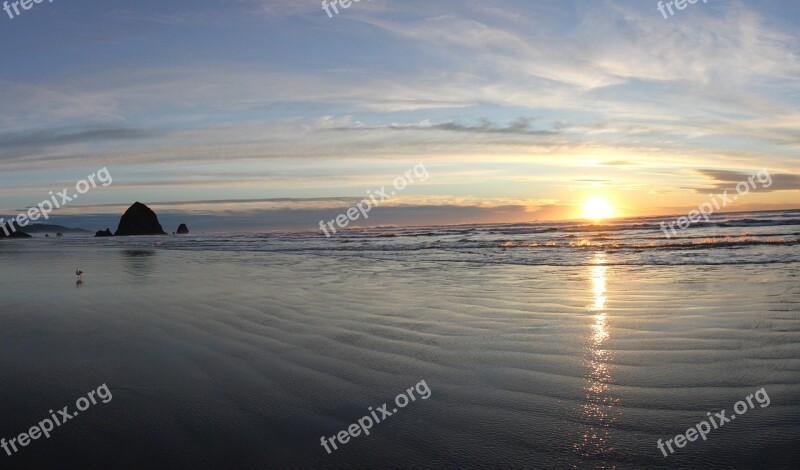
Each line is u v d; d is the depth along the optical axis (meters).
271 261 18.78
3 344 6.88
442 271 14.38
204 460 3.70
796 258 14.52
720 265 13.66
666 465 3.50
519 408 4.47
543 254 18.84
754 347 6.00
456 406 4.54
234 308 9.10
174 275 14.45
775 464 3.46
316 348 6.42
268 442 3.95
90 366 5.82
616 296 9.55
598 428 4.06
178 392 4.97
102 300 10.29
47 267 17.77
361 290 11.05
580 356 5.88
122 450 3.86
